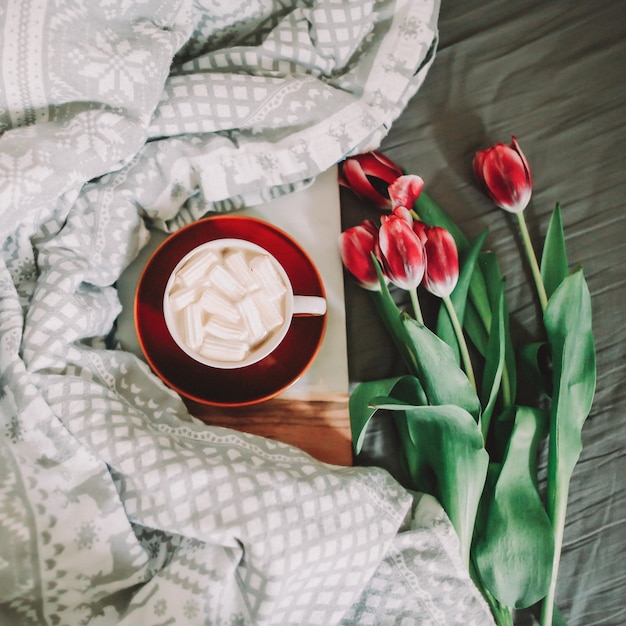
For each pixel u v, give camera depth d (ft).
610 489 2.66
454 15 2.77
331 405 2.51
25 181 2.22
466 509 2.37
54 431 2.24
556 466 2.38
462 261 2.56
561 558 2.65
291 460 2.37
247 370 2.45
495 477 2.46
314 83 2.49
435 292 2.43
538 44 2.77
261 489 2.26
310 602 2.34
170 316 2.27
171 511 2.24
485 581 2.41
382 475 2.40
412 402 2.48
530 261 2.57
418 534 2.38
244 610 2.28
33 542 2.23
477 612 2.45
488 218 2.72
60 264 2.33
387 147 2.73
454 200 2.72
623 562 2.64
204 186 2.50
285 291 2.32
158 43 2.31
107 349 2.50
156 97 2.35
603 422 2.68
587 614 2.63
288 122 2.49
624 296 2.72
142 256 2.56
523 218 2.62
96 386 2.30
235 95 2.44
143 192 2.45
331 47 2.53
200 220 2.46
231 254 2.31
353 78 2.56
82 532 2.25
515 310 2.70
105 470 2.28
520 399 2.66
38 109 2.33
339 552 2.29
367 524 2.32
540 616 2.50
